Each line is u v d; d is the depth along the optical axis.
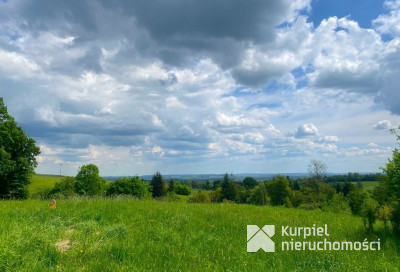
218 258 5.97
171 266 5.32
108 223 8.54
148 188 62.84
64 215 9.45
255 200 66.06
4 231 6.64
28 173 35.91
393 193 9.22
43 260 5.06
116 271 4.79
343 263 6.00
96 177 55.88
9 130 34.28
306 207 20.56
